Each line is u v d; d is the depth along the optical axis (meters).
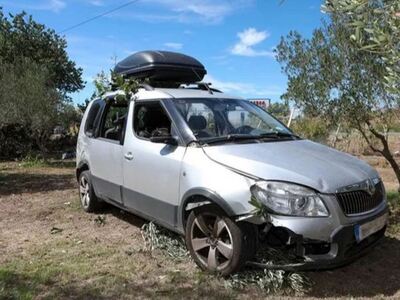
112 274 4.79
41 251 5.54
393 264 5.04
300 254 4.11
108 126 6.63
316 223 4.04
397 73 2.87
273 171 4.28
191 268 4.91
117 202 6.23
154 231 5.62
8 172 12.90
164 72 6.14
